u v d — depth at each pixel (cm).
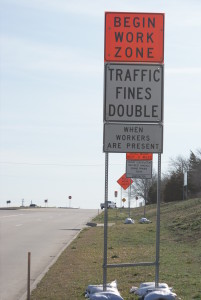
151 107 1176
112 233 2981
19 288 1426
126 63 1180
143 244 2319
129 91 1176
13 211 7544
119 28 1181
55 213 6931
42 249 2388
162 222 3438
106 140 1170
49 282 1438
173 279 1387
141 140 1173
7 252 2264
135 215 5356
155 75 1180
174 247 2120
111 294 1105
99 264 1733
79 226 4059
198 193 6178
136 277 1443
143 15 1181
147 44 1181
